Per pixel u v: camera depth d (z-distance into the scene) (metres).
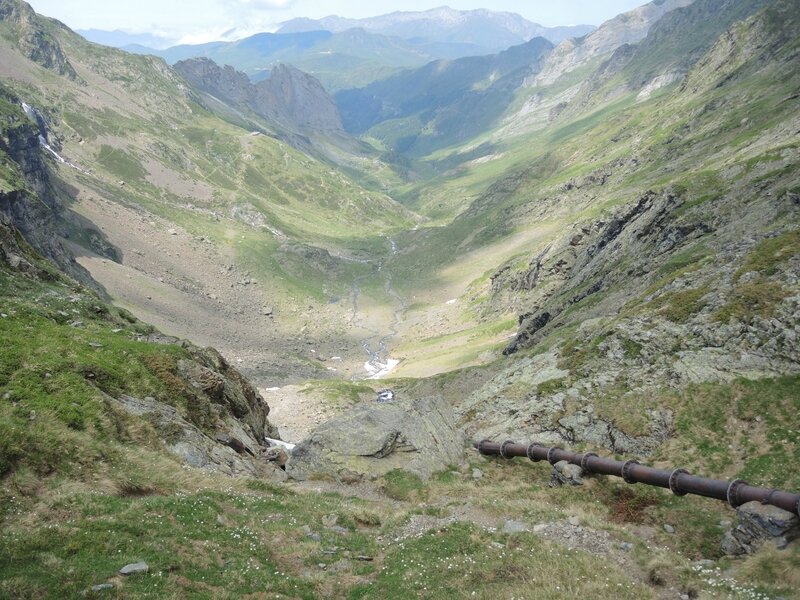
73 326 50.62
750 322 55.81
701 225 103.44
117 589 21.62
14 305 47.53
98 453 33.34
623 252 129.62
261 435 62.41
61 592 20.73
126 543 25.34
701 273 71.81
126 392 42.91
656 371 57.00
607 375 60.19
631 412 53.06
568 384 62.19
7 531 24.17
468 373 129.25
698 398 51.25
